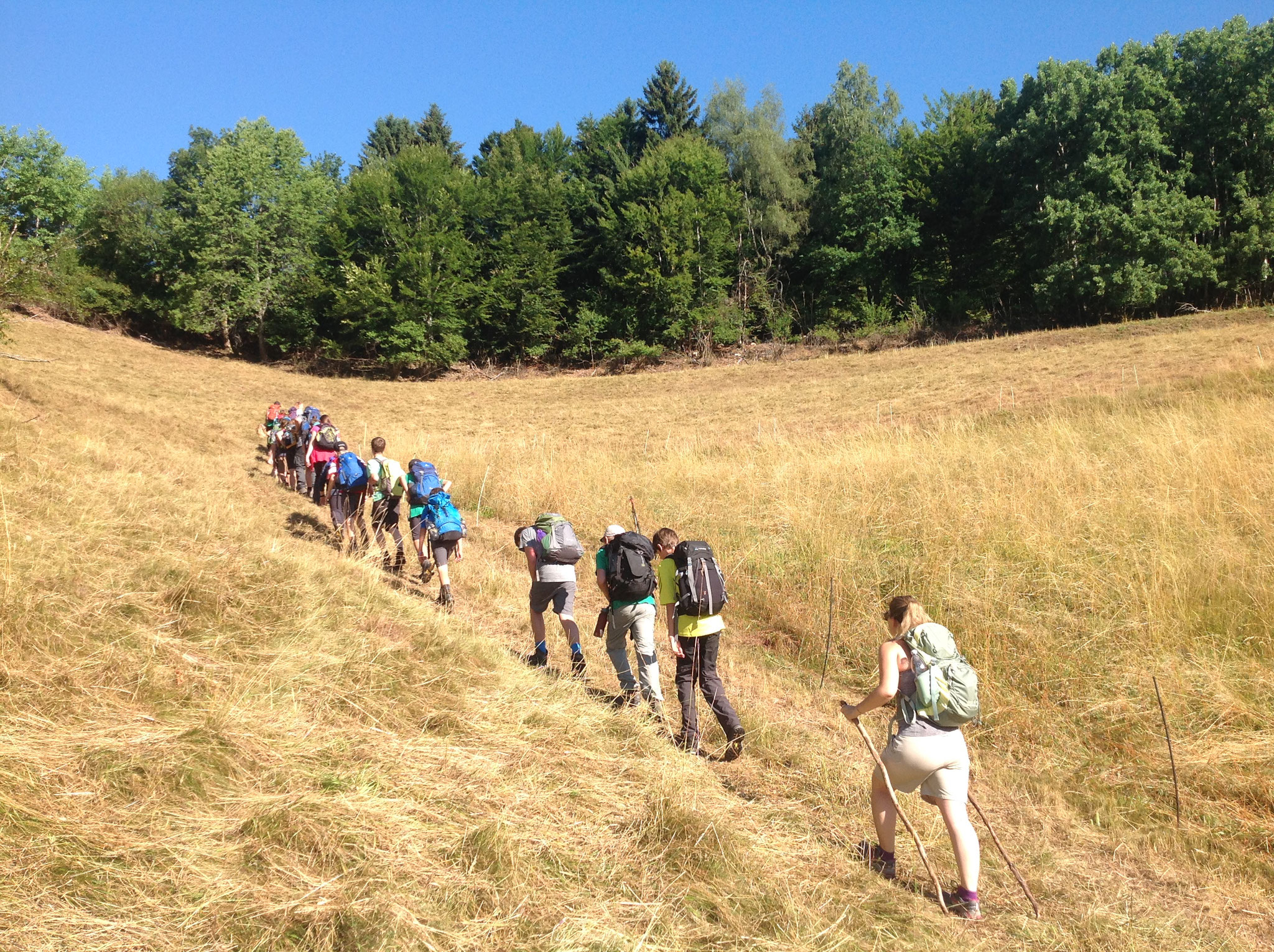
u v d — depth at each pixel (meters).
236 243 52.91
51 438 9.62
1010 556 8.65
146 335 55.25
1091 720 6.35
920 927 3.80
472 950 2.95
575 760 4.62
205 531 7.11
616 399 36.19
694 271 54.19
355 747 4.23
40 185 40.78
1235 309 37.97
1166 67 43.34
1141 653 6.83
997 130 50.31
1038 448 11.95
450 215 54.88
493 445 21.38
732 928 3.44
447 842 3.54
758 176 57.31
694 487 12.93
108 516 6.62
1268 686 6.17
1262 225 38.94
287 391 36.94
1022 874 4.64
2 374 18.36
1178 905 4.50
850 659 7.79
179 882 2.96
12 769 3.30
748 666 7.66
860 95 58.59
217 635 5.10
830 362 40.84
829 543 9.64
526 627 7.86
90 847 3.03
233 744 3.90
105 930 2.65
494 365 55.53
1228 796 5.42
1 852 2.86
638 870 3.70
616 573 5.89
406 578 9.06
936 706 4.09
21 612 4.48
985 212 50.97
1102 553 8.29
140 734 3.80
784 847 4.33
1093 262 41.38
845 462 12.91
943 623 7.74
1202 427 11.80
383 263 52.22
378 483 9.38
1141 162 41.94
